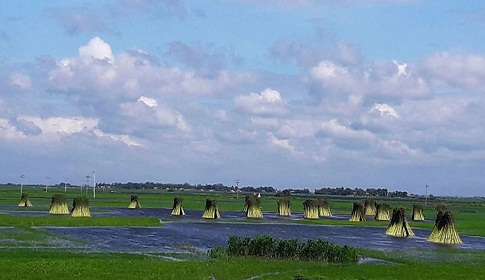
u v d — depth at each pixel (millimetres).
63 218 116188
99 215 142125
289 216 166250
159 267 58625
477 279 59375
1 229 94250
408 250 87750
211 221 135750
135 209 179375
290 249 71938
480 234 123875
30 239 81812
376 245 95438
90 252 70938
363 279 56875
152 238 93312
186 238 94875
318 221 143250
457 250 90875
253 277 56594
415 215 173000
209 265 61594
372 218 171250
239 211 183250
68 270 54500
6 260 58656
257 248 72188
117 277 52594
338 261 71000
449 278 59219
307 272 59781
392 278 58062
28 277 50438
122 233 99562
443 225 104188
